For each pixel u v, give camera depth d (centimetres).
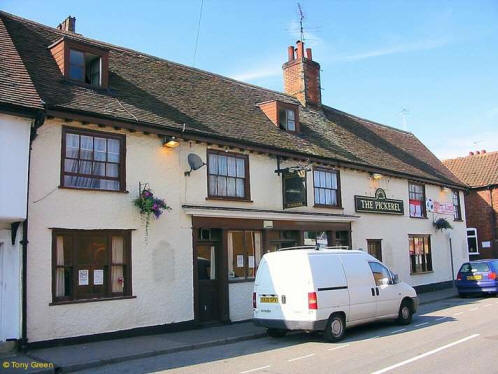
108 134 1230
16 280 1045
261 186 1580
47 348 1059
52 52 1327
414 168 2380
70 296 1132
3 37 1215
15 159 1020
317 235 1778
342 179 1905
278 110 1780
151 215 1287
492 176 3173
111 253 1209
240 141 1493
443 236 2519
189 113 1480
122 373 871
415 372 793
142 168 1288
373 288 1252
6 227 1072
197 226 1385
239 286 1482
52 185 1118
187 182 1383
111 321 1176
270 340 1195
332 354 973
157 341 1147
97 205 1187
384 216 2112
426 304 1870
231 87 1872
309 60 2205
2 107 998
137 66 1570
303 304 1114
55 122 1142
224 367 891
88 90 1277
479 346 980
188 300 1338
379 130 2606
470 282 2027
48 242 1096
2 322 1055
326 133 2034
